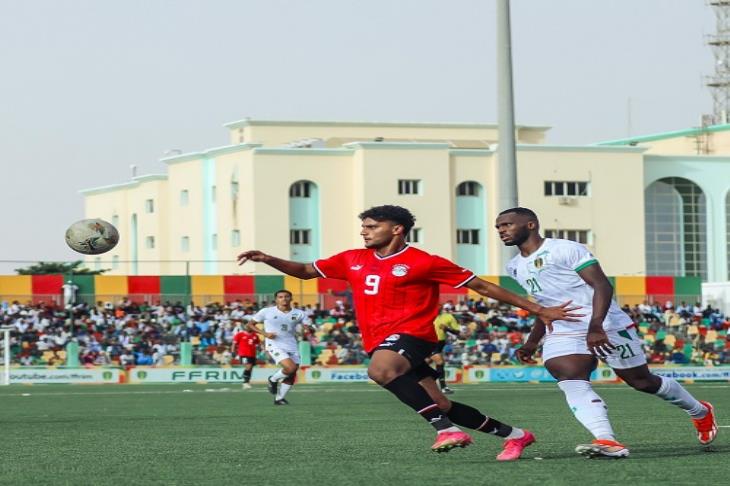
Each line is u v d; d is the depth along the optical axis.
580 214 94.00
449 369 44.53
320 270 11.95
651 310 58.28
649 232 97.25
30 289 53.38
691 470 11.14
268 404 27.23
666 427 17.56
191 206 100.56
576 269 12.19
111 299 54.25
